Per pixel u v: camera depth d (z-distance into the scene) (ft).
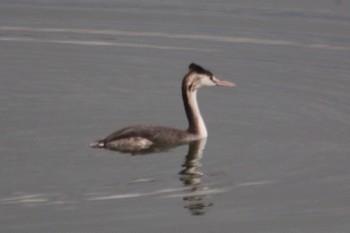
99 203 51.93
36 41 84.17
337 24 89.71
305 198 53.62
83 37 86.07
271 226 50.52
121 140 59.47
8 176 54.80
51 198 52.26
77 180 54.54
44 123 64.08
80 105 68.18
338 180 55.83
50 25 89.66
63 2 97.55
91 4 96.84
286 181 55.62
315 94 72.02
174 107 68.64
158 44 84.48
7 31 87.25
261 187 54.70
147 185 54.29
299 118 66.59
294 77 76.13
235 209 52.13
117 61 79.36
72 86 72.69
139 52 82.07
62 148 59.31
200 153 59.26
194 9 95.30
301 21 90.84
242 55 81.82
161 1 98.22
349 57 81.10
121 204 51.88
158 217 50.72
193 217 50.88
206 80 62.44
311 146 61.00
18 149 59.00
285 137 62.64
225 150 59.98
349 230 50.26
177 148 59.98
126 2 97.96
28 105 67.82
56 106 67.77
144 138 59.77
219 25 90.07
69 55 80.59
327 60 80.43
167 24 90.53
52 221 49.83
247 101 70.38
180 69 77.77
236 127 64.54
